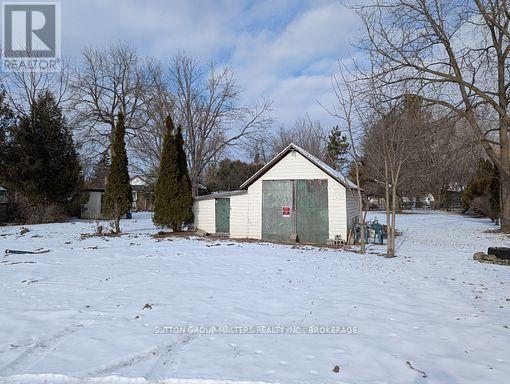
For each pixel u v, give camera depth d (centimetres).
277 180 1669
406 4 1514
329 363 388
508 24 1789
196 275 845
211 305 599
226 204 1753
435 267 991
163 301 620
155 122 2978
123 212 1769
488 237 1850
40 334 466
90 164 3259
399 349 427
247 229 1697
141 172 3139
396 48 1485
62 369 368
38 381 346
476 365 387
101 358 395
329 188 1606
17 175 2245
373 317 543
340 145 4012
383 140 1254
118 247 1309
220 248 1310
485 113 1758
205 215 1777
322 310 576
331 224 1597
